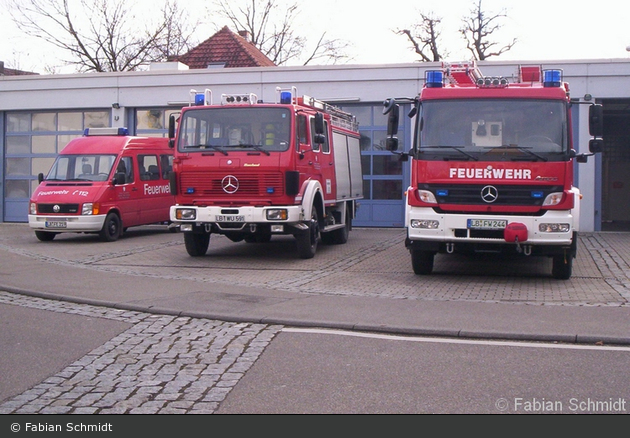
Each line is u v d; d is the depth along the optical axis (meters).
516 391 5.48
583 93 19.09
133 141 18.52
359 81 20.70
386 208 21.05
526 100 10.40
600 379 5.77
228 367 6.23
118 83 22.62
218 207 12.73
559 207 10.15
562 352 6.64
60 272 11.73
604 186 25.22
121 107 22.67
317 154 14.22
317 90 20.98
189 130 13.07
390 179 20.97
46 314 8.45
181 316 8.32
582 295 9.70
